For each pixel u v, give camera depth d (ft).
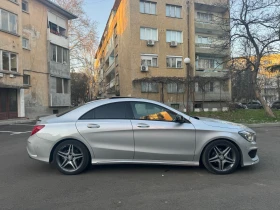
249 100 164.14
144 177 15.75
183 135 16.22
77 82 170.60
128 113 16.71
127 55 92.94
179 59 95.04
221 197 12.62
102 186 14.26
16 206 11.74
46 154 16.19
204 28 101.45
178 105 93.97
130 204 11.89
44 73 79.51
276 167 17.85
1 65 60.03
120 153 16.25
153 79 86.28
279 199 12.32
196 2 98.89
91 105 16.98
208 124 16.57
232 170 16.28
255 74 59.00
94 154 16.26
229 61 64.90
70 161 16.34
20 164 19.01
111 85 132.57
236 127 16.72
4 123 54.29
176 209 11.34
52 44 83.15
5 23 61.72
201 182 14.82
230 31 57.77
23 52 71.46
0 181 15.20
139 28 89.76
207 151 16.28
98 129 16.21
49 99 80.84
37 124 16.88
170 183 14.67
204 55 103.71
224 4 61.98
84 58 116.78
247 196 12.71
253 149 16.63
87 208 11.50
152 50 91.40
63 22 90.99
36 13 77.00
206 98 98.99
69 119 16.61
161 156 16.28
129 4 89.15
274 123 46.80
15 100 66.59
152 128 16.20
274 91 188.96
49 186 14.30
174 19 94.73
